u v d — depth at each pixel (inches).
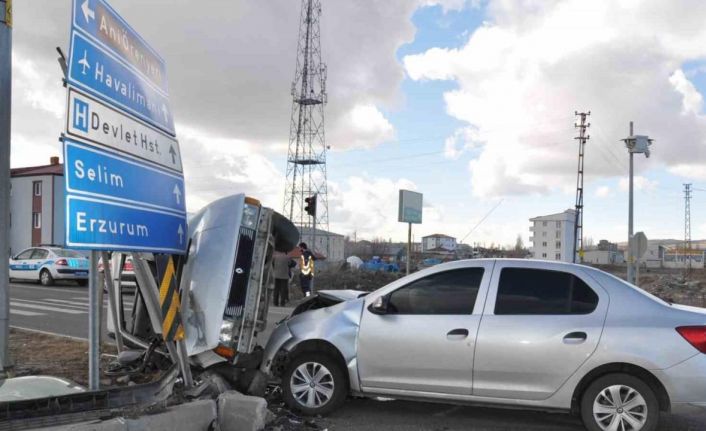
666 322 211.9
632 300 220.4
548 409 218.4
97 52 203.8
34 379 222.4
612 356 210.2
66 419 176.4
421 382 230.2
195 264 249.1
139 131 230.5
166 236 240.2
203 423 202.1
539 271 231.1
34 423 169.5
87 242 189.9
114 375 269.9
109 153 206.7
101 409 188.2
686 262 3919.8
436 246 4601.4
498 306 227.6
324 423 231.9
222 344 238.8
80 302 661.3
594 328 215.2
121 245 208.7
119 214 209.0
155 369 276.8
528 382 218.5
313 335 242.1
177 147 267.4
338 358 241.3
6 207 242.8
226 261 244.1
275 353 247.4
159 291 237.1
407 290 240.8
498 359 220.7
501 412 251.8
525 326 220.7
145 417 183.2
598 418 211.6
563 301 224.2
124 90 221.6
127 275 306.2
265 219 258.7
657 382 208.4
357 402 263.3
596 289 223.6
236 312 244.4
